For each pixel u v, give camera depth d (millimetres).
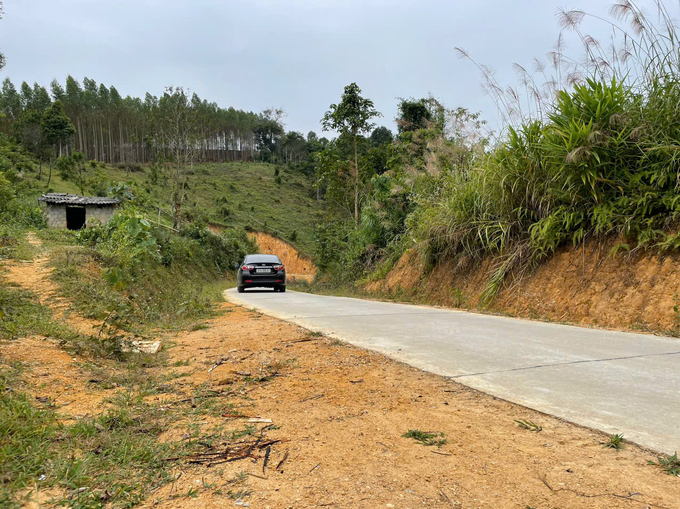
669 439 2508
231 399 3324
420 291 11797
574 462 2232
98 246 16703
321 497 1871
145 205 47219
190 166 98500
